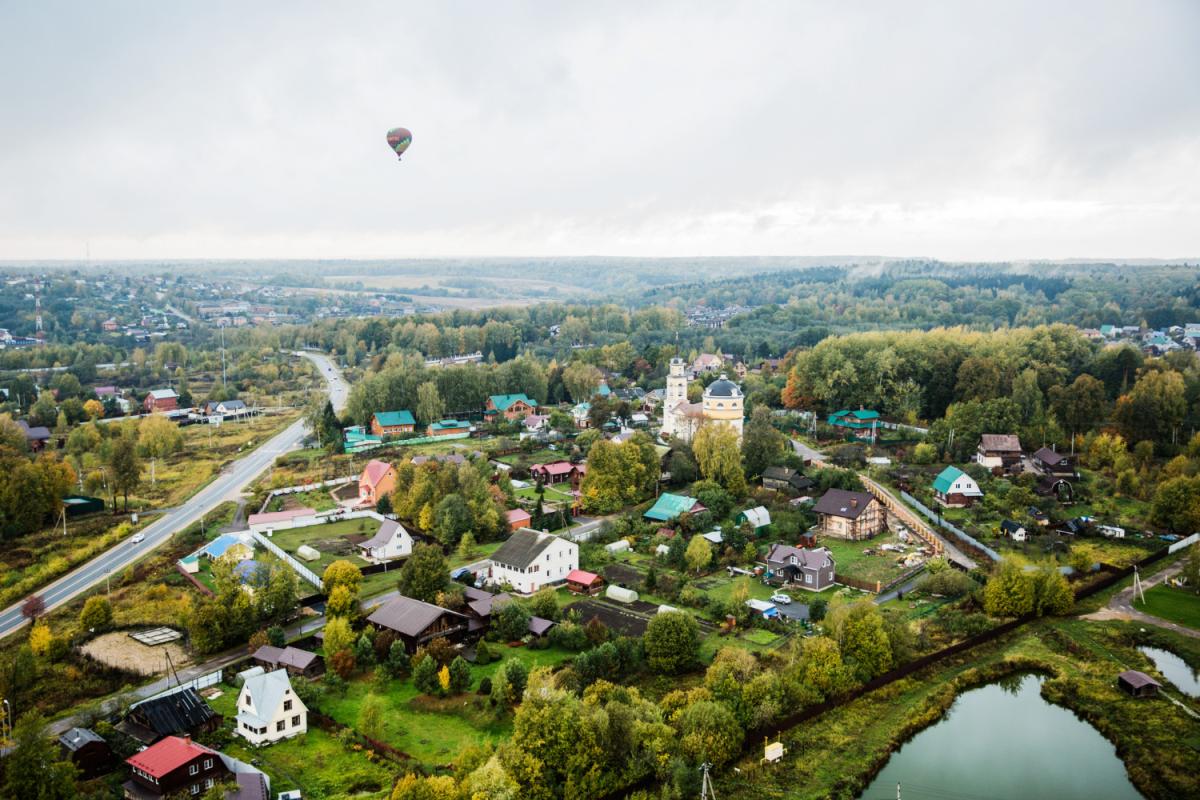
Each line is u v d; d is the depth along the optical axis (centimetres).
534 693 8688
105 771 8425
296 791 7981
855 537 15850
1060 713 10338
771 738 9381
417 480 16750
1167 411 19800
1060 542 14888
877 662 10700
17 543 15588
